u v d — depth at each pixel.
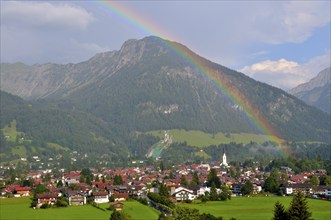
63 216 184.88
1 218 180.25
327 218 172.88
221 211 195.62
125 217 161.75
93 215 187.12
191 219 145.25
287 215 100.19
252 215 182.50
